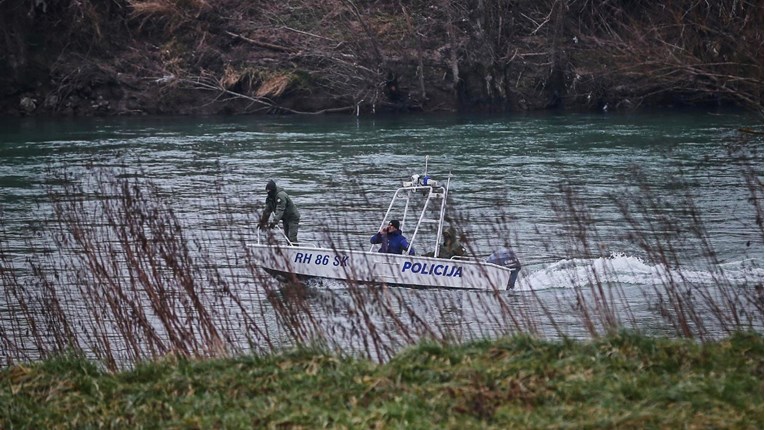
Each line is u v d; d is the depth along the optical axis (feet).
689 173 376.68
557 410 90.43
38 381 111.24
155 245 172.96
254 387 102.73
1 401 106.01
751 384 95.20
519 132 536.83
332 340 124.36
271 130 561.43
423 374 100.73
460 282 207.21
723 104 653.30
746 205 307.58
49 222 286.05
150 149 474.90
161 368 112.88
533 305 188.75
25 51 655.35
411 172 395.75
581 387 94.94
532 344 107.24
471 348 108.47
